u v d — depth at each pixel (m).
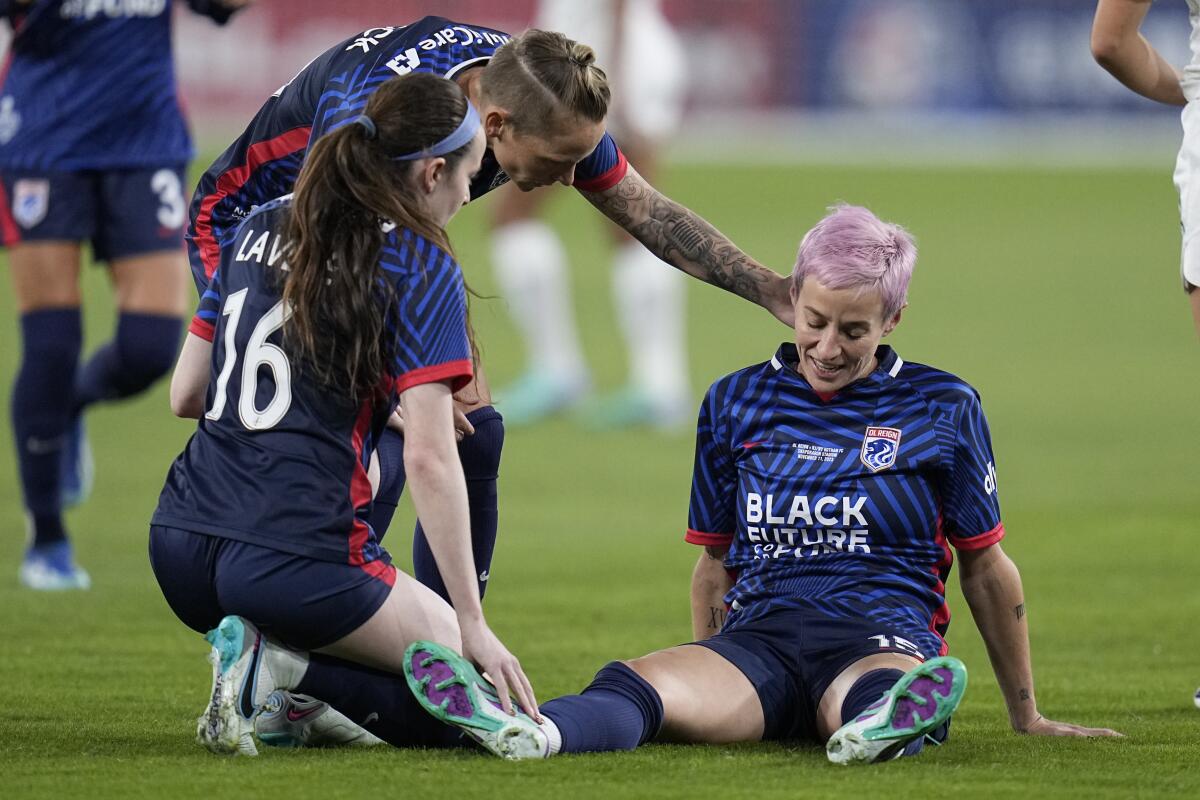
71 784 10.91
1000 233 74.31
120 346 22.02
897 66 94.50
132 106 21.61
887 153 92.12
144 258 21.86
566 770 11.23
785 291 14.49
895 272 12.52
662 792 10.71
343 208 11.73
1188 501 28.53
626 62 39.06
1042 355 46.97
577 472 32.53
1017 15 94.44
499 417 14.25
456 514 11.59
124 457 32.59
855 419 13.00
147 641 17.73
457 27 13.80
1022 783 11.16
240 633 11.59
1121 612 20.34
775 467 13.09
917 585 12.92
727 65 93.62
